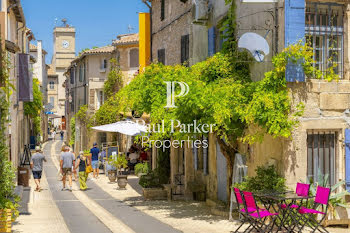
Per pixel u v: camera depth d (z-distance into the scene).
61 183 21.77
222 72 12.80
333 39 11.66
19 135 27.58
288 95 11.06
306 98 11.17
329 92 11.29
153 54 23.22
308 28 11.53
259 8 12.30
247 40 11.84
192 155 16.80
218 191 15.12
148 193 16.67
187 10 18.06
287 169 11.12
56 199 16.59
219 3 14.98
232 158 12.81
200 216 12.90
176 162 17.67
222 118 11.07
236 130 12.11
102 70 39.31
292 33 11.07
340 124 11.38
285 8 11.07
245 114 11.08
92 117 35.75
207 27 15.93
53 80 82.19
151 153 24.69
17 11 22.94
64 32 90.75
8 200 10.61
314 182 11.47
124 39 34.78
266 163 11.98
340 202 11.05
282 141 11.23
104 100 37.00
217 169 15.17
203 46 16.36
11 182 12.59
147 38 23.89
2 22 11.87
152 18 23.36
